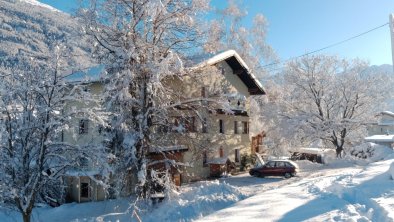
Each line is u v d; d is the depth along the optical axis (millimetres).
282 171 33844
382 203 12453
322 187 19359
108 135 23812
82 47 23719
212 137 36438
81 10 23094
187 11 24219
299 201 16062
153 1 22281
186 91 32031
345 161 44062
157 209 21859
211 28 26156
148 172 23797
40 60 20703
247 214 14773
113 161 23125
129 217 21828
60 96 20703
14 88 19594
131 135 23453
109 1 23547
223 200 20719
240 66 39750
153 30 24031
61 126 20016
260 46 51188
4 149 19156
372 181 17422
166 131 25875
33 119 19859
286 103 52875
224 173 36531
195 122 33812
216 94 27516
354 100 50844
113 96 22547
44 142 19469
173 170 29219
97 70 28562
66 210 25219
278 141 52875
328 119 50094
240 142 41344
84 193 28578
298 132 51125
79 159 21312
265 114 52594
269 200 17250
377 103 52844
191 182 32938
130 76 22031
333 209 13172
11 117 19625
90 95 21297
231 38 48750
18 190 18875
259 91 42844
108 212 24016
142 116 23781
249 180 33094
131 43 22750
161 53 24312
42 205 26594
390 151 44281
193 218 18969
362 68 51719
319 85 50844
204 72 27469
